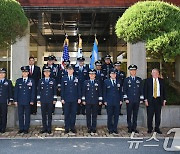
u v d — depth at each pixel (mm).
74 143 7531
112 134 8664
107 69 10477
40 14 13375
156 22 8680
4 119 8852
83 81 9758
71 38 19094
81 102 9281
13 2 9078
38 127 9727
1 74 8906
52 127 9711
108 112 8836
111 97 8789
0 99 8773
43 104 8773
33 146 7188
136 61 14289
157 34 8750
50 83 8867
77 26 15789
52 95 8844
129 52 14492
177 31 8523
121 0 12961
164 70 11711
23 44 13977
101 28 16188
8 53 16188
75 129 9242
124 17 9312
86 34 17812
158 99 8781
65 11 12938
